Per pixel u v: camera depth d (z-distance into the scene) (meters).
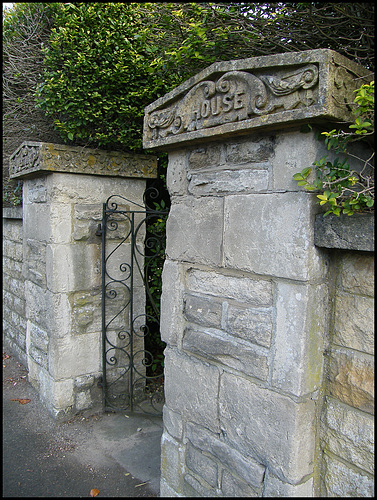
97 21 2.52
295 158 1.35
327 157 1.30
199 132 1.61
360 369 1.34
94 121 2.78
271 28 1.96
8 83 3.25
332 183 1.25
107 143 3.00
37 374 3.25
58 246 2.80
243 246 1.54
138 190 3.15
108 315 3.05
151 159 3.13
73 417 2.95
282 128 1.37
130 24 2.58
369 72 1.32
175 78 2.58
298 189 1.34
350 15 1.77
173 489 1.96
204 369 1.76
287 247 1.37
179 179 1.88
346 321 1.38
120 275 3.08
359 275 1.34
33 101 3.14
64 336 2.87
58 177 2.76
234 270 1.61
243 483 1.57
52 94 2.65
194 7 1.96
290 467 1.39
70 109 2.69
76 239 2.87
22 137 3.50
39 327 3.14
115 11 2.54
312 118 1.22
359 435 1.34
